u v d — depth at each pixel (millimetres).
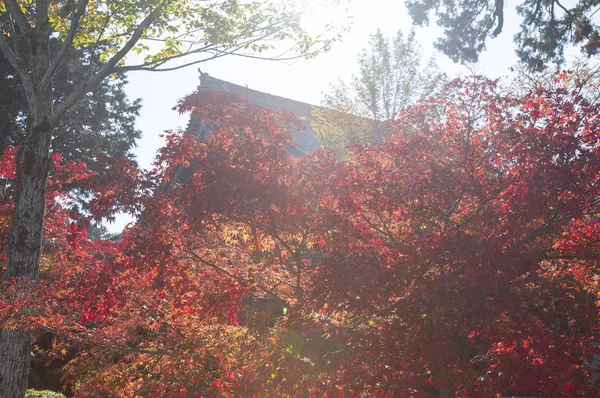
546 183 5676
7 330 9766
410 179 6621
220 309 6945
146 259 6734
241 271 7285
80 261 8414
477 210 6527
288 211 6492
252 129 7094
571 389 5535
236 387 6250
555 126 6152
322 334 6535
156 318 8648
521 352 5613
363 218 6973
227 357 7375
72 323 8391
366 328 6234
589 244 6312
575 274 6805
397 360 5547
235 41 11422
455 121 7402
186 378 7426
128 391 8227
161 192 7066
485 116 7223
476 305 5336
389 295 5727
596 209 6285
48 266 12234
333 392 5492
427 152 7031
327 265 5969
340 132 19484
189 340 7770
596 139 5945
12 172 13156
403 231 7277
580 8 16688
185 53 11398
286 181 6629
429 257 5895
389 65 20297
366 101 20328
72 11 10867
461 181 6516
